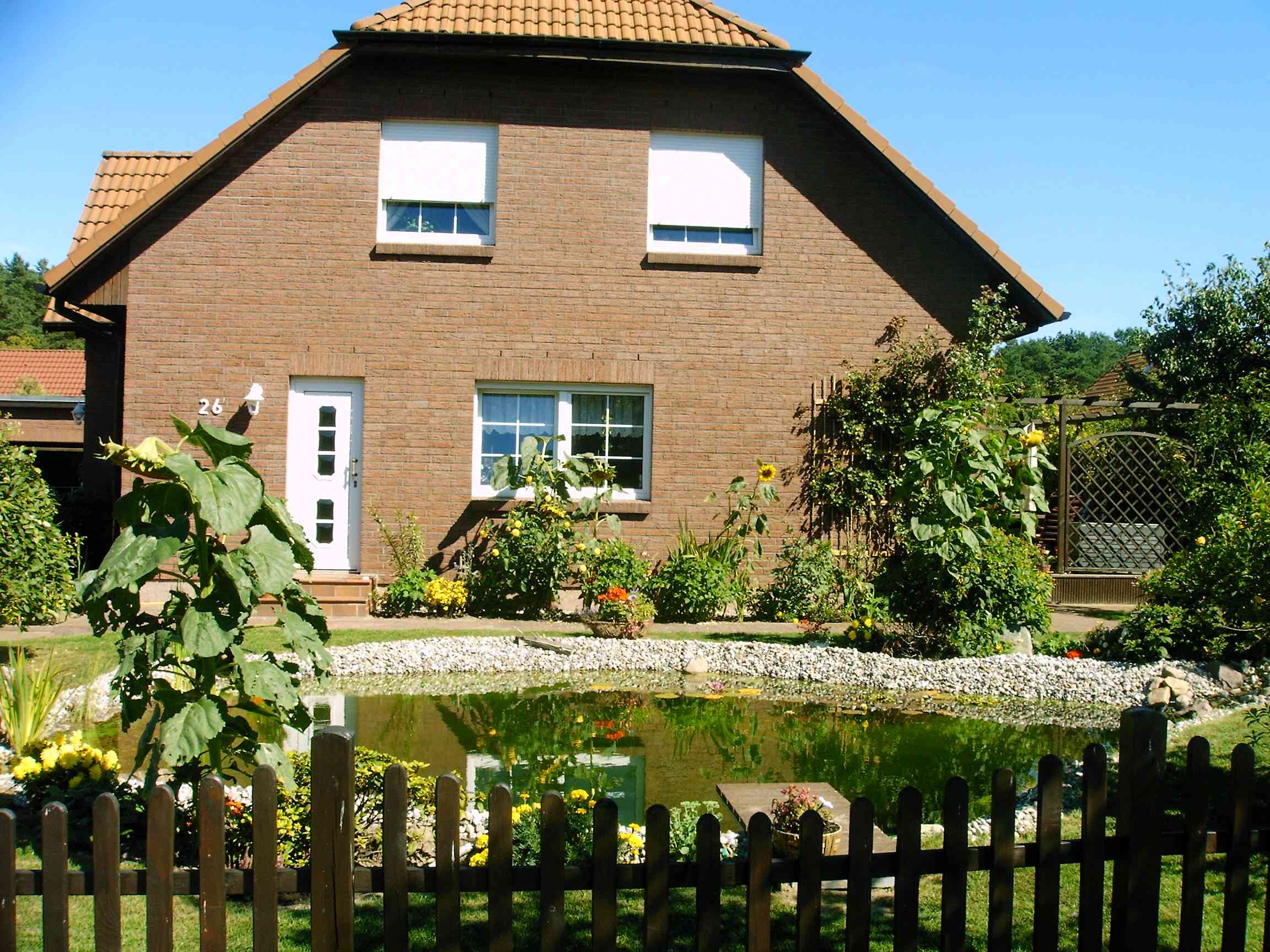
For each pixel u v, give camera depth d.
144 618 4.42
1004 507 9.80
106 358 16.61
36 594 8.17
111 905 3.07
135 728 7.44
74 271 12.70
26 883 3.12
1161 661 9.45
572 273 13.52
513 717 8.45
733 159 13.87
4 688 6.15
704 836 3.26
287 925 3.97
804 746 7.57
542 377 13.43
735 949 3.84
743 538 13.29
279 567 4.16
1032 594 10.05
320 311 13.17
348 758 3.11
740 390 13.68
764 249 13.73
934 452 9.34
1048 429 15.68
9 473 8.27
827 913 4.21
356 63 13.28
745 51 13.31
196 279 13.03
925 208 13.80
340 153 13.23
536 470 12.81
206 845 3.08
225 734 4.48
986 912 4.25
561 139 13.55
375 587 12.73
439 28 13.18
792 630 11.84
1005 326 13.49
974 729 8.11
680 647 10.55
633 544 13.48
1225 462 13.98
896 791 6.38
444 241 13.53
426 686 9.62
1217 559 9.03
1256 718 5.96
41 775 5.00
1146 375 22.98
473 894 4.33
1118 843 3.43
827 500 13.66
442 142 13.52
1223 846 3.51
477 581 12.73
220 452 4.23
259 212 13.12
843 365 13.76
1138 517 14.66
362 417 13.30
